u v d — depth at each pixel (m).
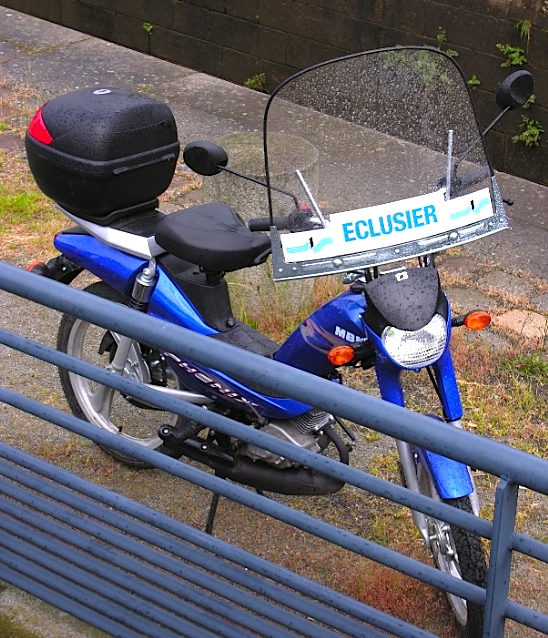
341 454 3.51
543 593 3.61
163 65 9.00
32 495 2.95
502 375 4.87
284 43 8.30
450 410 3.23
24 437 4.39
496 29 6.98
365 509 3.99
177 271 3.80
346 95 3.29
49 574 3.00
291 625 2.48
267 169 3.15
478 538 3.05
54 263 4.10
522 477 1.87
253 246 3.51
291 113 3.32
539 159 7.07
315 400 2.04
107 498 2.71
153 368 3.96
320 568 3.68
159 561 2.68
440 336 3.07
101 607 2.88
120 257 3.87
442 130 3.32
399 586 3.54
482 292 5.63
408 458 3.18
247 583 2.51
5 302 5.45
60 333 4.24
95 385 4.76
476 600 2.11
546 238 6.25
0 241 6.07
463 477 3.07
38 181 3.97
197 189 6.75
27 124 7.63
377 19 7.65
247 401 3.54
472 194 3.25
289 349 3.53
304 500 4.04
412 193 3.21
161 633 2.77
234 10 8.49
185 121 7.82
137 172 3.85
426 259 3.28
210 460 3.58
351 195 3.19
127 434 4.41
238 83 8.75
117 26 9.46
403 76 3.28
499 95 3.32
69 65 8.86
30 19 9.94
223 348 2.16
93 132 3.74
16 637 3.10
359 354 3.27
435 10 7.27
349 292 3.38
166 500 4.06
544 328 5.27
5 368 4.89
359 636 2.36
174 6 8.91
